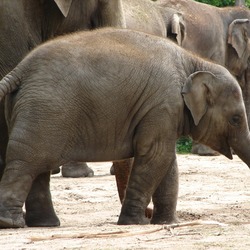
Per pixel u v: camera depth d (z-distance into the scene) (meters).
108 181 22.52
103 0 17.16
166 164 14.64
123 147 14.58
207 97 14.90
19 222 14.00
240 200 18.72
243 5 36.81
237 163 27.16
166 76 14.53
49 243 12.42
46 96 13.98
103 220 15.70
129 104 14.41
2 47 16.39
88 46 14.34
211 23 32.44
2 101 14.77
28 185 14.05
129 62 14.41
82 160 14.38
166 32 29.50
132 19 27.44
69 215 16.42
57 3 16.30
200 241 12.35
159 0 31.42
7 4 16.28
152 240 12.50
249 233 13.00
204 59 15.08
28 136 13.94
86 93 14.17
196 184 21.72
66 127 14.09
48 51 14.20
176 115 14.58
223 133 15.16
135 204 14.66
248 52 33.50
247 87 33.59
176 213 16.17
